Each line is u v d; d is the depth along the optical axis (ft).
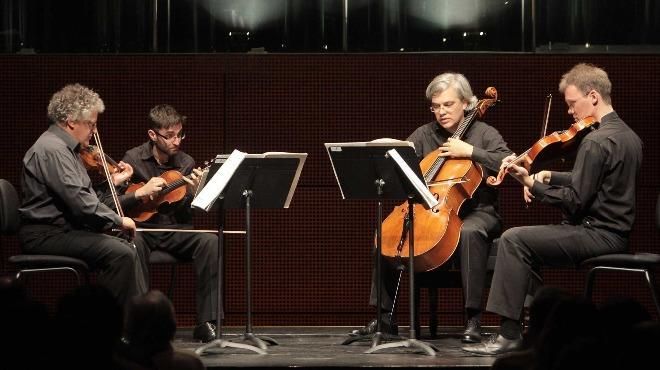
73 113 20.71
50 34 26.17
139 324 11.89
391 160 17.83
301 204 26.21
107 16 26.13
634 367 10.81
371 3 26.09
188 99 26.16
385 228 21.07
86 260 20.16
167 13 26.16
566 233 19.26
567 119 25.96
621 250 19.48
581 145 19.57
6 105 26.16
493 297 19.15
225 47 26.17
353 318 26.17
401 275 21.53
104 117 26.09
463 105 22.00
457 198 20.80
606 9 25.95
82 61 26.09
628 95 26.00
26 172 20.51
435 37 26.12
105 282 20.01
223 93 26.16
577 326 11.63
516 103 26.00
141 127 26.12
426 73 26.09
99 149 21.81
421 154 22.66
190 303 26.16
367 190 18.86
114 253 19.95
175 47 26.17
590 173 19.29
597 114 20.24
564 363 10.96
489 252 21.33
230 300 26.16
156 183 22.13
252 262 26.20
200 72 26.16
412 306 18.83
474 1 26.04
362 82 26.16
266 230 26.20
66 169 20.11
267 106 26.17
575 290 26.02
